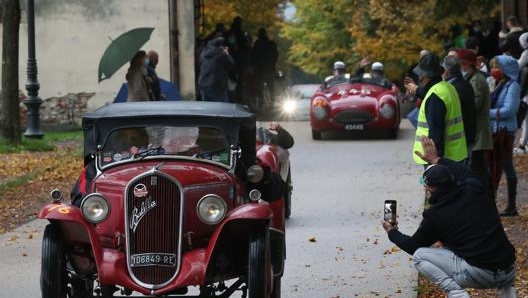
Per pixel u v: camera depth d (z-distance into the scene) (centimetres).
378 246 1620
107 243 1104
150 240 1079
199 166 1147
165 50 3738
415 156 1562
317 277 1416
